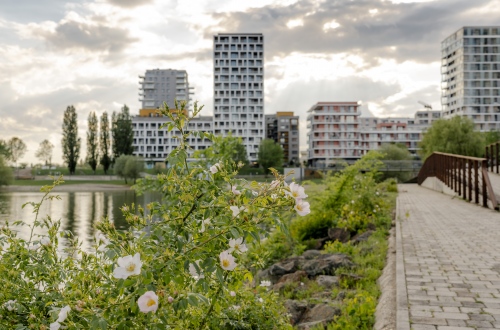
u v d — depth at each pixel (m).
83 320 2.77
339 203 11.94
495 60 124.00
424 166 37.53
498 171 24.86
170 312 2.74
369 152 13.16
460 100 125.38
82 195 61.12
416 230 10.52
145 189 6.96
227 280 3.35
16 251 3.62
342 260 7.39
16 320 3.22
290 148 150.75
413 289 5.45
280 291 6.57
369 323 4.63
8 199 49.59
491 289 5.41
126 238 2.90
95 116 120.31
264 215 3.06
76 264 3.71
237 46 137.12
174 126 3.38
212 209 3.14
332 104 124.06
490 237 9.29
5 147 122.25
